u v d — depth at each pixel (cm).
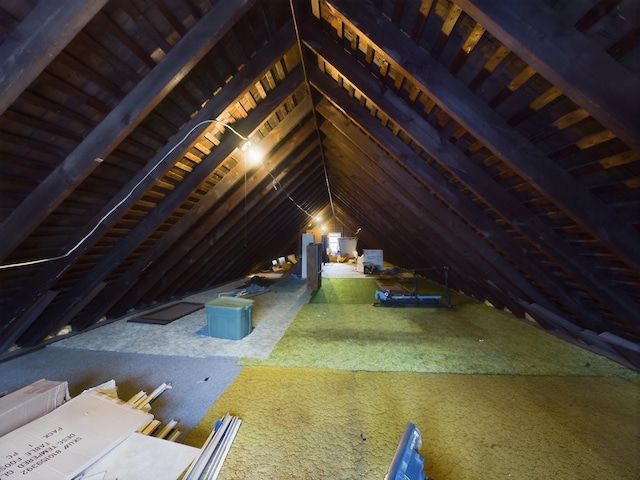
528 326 382
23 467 114
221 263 622
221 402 198
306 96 385
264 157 408
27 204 197
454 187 309
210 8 190
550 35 123
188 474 127
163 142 257
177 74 191
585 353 290
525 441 162
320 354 286
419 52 191
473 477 137
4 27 135
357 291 637
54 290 291
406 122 258
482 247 354
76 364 264
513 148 187
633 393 215
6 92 139
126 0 154
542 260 283
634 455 151
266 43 255
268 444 157
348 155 501
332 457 147
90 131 198
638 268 176
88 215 257
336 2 199
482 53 163
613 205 174
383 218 679
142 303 464
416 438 134
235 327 328
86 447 129
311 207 987
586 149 162
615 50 120
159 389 210
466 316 432
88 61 167
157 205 316
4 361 270
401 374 243
